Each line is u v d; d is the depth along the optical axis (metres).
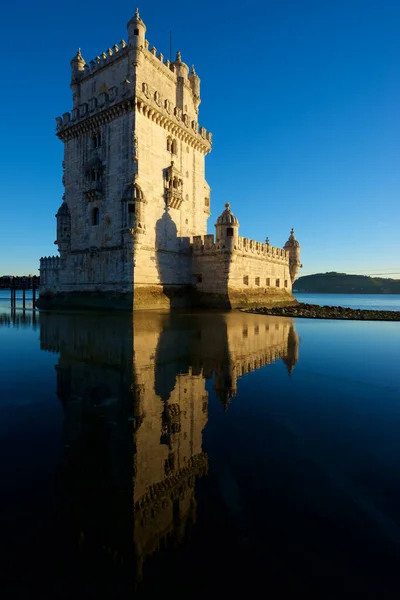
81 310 37.91
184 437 6.31
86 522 4.05
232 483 4.84
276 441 6.16
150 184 37.59
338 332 21.56
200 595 3.08
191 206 45.31
